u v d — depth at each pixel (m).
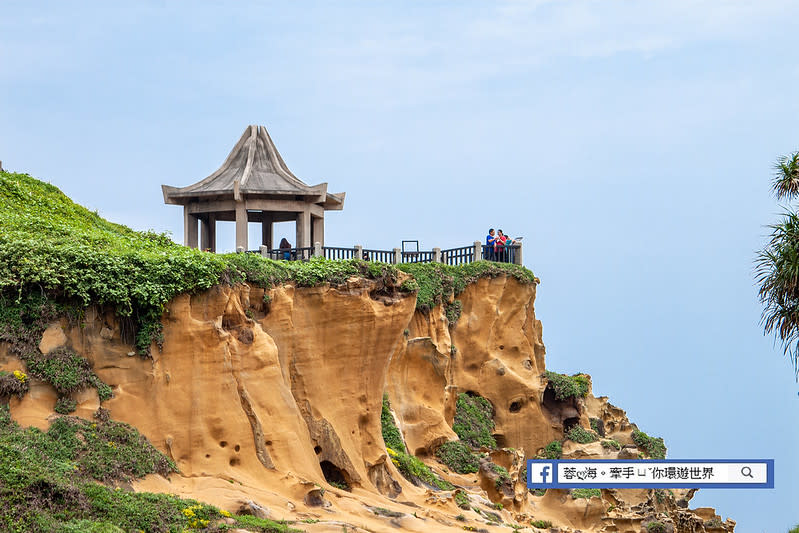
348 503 32.66
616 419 56.94
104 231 37.72
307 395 36.69
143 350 30.98
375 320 38.53
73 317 30.08
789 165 35.28
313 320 37.38
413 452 45.56
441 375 47.44
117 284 30.62
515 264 55.03
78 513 25.53
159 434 30.81
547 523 42.12
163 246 38.06
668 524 43.34
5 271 29.52
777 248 34.75
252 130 49.53
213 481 30.34
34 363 28.98
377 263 40.00
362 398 38.19
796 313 34.19
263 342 33.97
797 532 37.50
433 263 51.00
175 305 31.75
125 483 28.12
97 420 29.48
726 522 48.56
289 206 47.28
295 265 37.69
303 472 33.12
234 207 46.62
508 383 52.91
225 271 33.56
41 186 40.06
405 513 32.66
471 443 49.53
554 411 54.44
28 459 26.44
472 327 52.69
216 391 31.97
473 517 36.66
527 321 55.59
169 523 26.42
